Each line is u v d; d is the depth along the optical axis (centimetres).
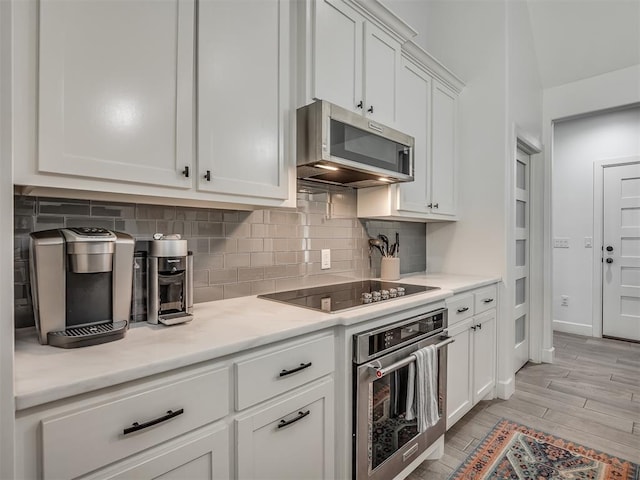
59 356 86
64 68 90
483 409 234
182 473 88
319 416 125
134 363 82
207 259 156
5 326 64
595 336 399
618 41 274
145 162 105
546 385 273
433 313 174
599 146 396
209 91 120
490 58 261
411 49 212
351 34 170
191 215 150
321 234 206
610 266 391
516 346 296
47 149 87
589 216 403
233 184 126
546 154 323
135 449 80
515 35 270
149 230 138
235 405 100
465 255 272
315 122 146
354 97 171
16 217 109
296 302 154
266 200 140
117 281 108
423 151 230
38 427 68
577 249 411
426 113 233
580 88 303
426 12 297
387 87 190
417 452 161
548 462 177
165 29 109
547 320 323
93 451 75
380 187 216
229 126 125
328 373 129
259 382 105
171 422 86
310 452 122
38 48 86
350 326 134
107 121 97
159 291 119
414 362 158
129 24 101
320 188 206
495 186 258
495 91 259
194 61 116
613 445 191
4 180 65
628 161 376
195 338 102
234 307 145
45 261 95
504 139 254
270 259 180
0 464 63
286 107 146
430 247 293
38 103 86
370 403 137
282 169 144
